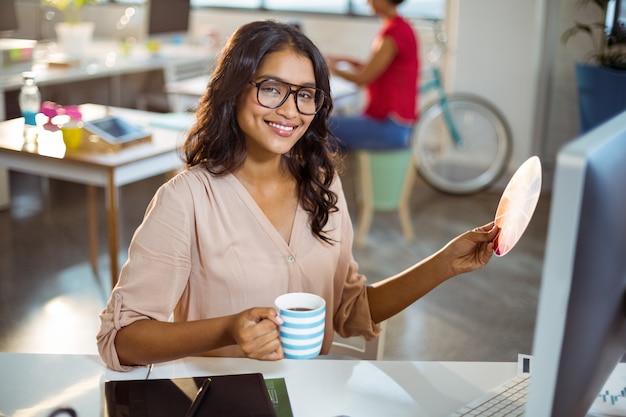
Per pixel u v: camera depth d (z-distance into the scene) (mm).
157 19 5770
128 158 2992
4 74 4547
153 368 1412
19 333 3053
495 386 1397
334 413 1282
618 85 4254
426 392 1364
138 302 1409
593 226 828
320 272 1568
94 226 3730
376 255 4117
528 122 5234
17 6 5457
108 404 1238
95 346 2969
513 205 1294
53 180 5289
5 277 3605
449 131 5309
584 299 860
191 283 1511
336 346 1690
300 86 1453
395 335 3207
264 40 1435
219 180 1497
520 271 3906
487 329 3289
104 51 5750
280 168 1543
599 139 845
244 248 1504
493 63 5238
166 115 3793
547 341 854
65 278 3627
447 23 5473
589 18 4910
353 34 6324
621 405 1282
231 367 1424
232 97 1441
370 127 4168
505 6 5125
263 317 1275
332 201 1571
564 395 899
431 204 5051
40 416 1232
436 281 1559
